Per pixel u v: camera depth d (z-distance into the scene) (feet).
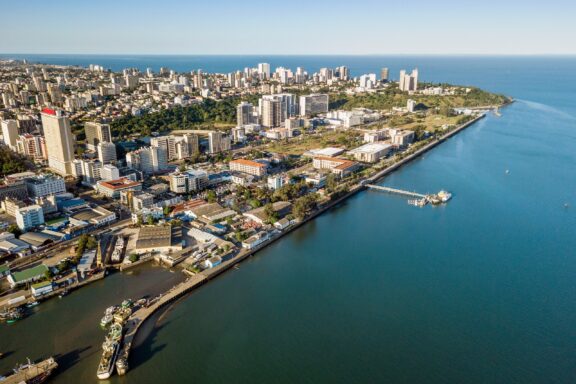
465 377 627.87
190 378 620.08
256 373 632.38
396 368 644.27
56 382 606.14
